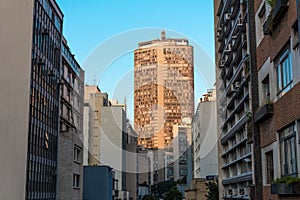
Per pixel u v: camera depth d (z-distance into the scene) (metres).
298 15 12.55
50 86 40.25
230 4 41.34
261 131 18.33
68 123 44.91
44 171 37.84
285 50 14.65
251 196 20.20
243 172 40.97
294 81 13.42
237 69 38.62
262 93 18.14
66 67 45.75
